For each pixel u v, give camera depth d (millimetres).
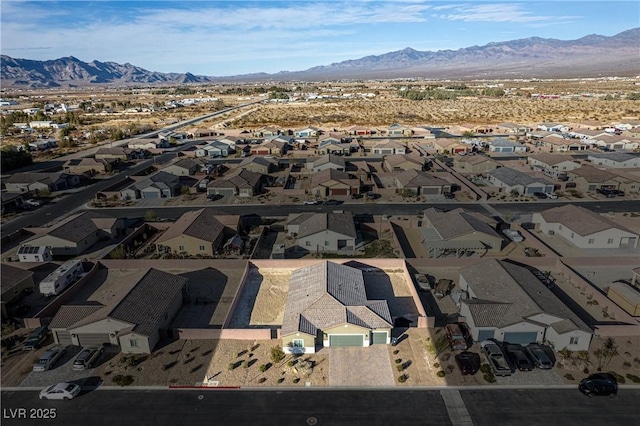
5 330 45000
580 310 47375
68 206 87375
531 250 61656
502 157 124250
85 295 51656
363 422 32688
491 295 45906
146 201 88875
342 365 39188
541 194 87438
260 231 70625
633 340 41438
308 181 102750
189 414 33719
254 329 42969
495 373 37406
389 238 67500
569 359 39031
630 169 101062
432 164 113938
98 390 36375
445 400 34781
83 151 146625
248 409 34156
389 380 37156
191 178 104500
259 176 99438
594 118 194125
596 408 33688
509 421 32594
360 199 87375
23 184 96250
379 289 52750
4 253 63969
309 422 32781
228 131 178000
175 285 49312
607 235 62312
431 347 41188
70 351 41688
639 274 51375
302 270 53031
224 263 58000
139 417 33500
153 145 147000
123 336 40469
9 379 37875
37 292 53125
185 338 43219
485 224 65875
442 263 57250
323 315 42594
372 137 161500
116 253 61656
